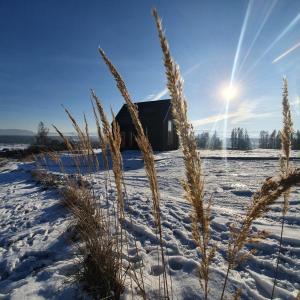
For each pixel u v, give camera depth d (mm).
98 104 1906
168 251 3447
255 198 1209
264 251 3262
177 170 11578
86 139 2906
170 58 1033
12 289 2875
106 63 1424
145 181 9484
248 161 13773
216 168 11500
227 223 4234
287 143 1470
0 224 5383
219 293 2465
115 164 2018
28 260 3543
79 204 3742
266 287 2539
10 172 14703
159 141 23234
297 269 2799
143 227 4234
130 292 2537
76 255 3389
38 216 5570
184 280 2730
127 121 23453
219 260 3094
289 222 4188
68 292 2654
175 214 4949
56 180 9250
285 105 1479
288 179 1063
